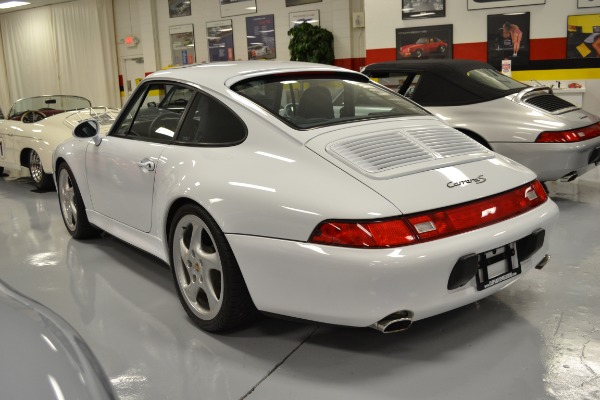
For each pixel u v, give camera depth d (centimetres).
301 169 207
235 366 213
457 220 197
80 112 614
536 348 218
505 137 425
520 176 230
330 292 189
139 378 206
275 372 208
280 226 198
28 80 1644
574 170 416
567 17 767
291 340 232
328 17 1081
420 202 194
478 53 825
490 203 209
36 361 101
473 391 191
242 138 232
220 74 263
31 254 366
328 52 1066
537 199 230
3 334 106
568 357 211
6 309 117
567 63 778
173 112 272
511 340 225
